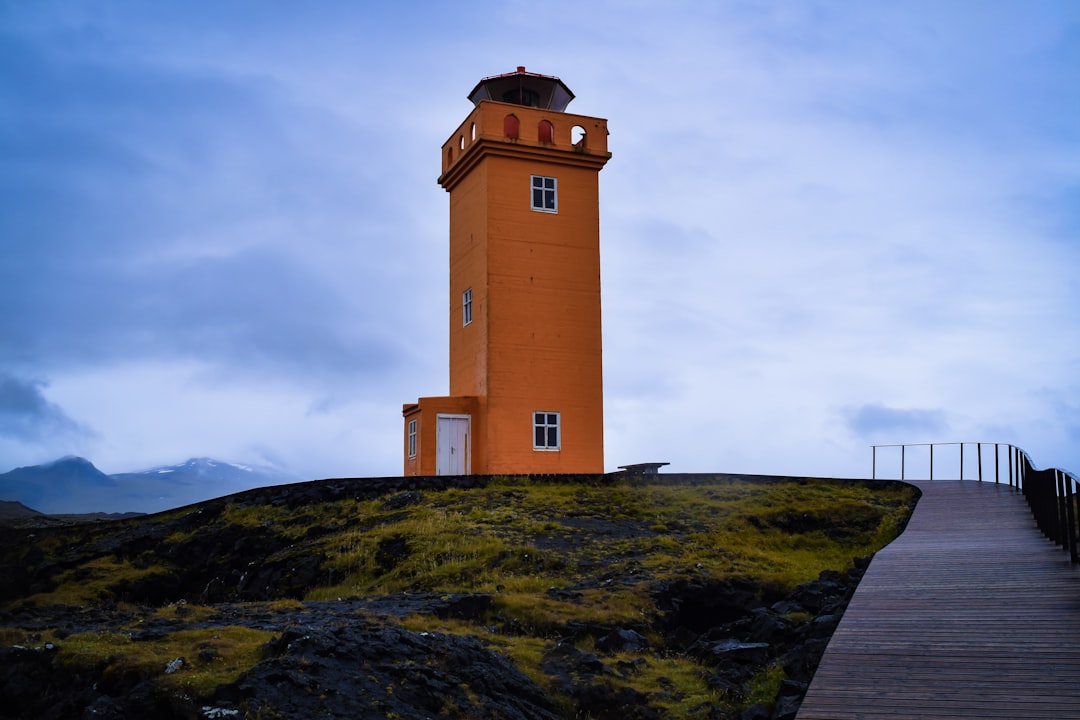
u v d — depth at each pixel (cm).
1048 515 2233
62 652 1820
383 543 3186
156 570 3394
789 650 1995
